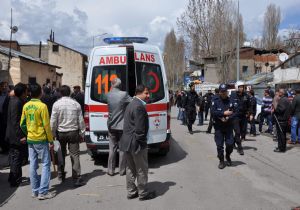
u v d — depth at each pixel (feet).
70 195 22.24
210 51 124.16
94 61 28.99
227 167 29.22
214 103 28.45
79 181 24.11
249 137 46.98
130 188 21.29
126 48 28.96
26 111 21.79
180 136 48.47
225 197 21.35
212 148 38.65
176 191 22.59
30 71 82.38
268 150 37.14
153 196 21.42
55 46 144.05
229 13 123.03
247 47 174.81
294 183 24.43
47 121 21.74
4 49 84.53
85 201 21.01
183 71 247.50
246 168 28.84
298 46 139.95
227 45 123.34
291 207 19.62
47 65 93.50
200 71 181.37
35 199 21.67
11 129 24.09
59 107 23.81
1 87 34.91
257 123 65.26
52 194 22.07
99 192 22.72
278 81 97.19
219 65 124.47
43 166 21.83
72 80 143.84
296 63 91.61
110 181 25.29
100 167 29.66
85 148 39.09
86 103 28.78
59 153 24.71
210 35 123.54
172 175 26.63
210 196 21.56
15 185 24.53
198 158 33.09
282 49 165.99
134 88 28.73
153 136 29.17
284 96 36.24
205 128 58.70
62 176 25.38
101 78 28.76
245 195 21.74
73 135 23.90
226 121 28.30
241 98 40.96
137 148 20.31
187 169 28.58
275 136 43.45
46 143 21.86
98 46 29.25
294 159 32.50
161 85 29.89
